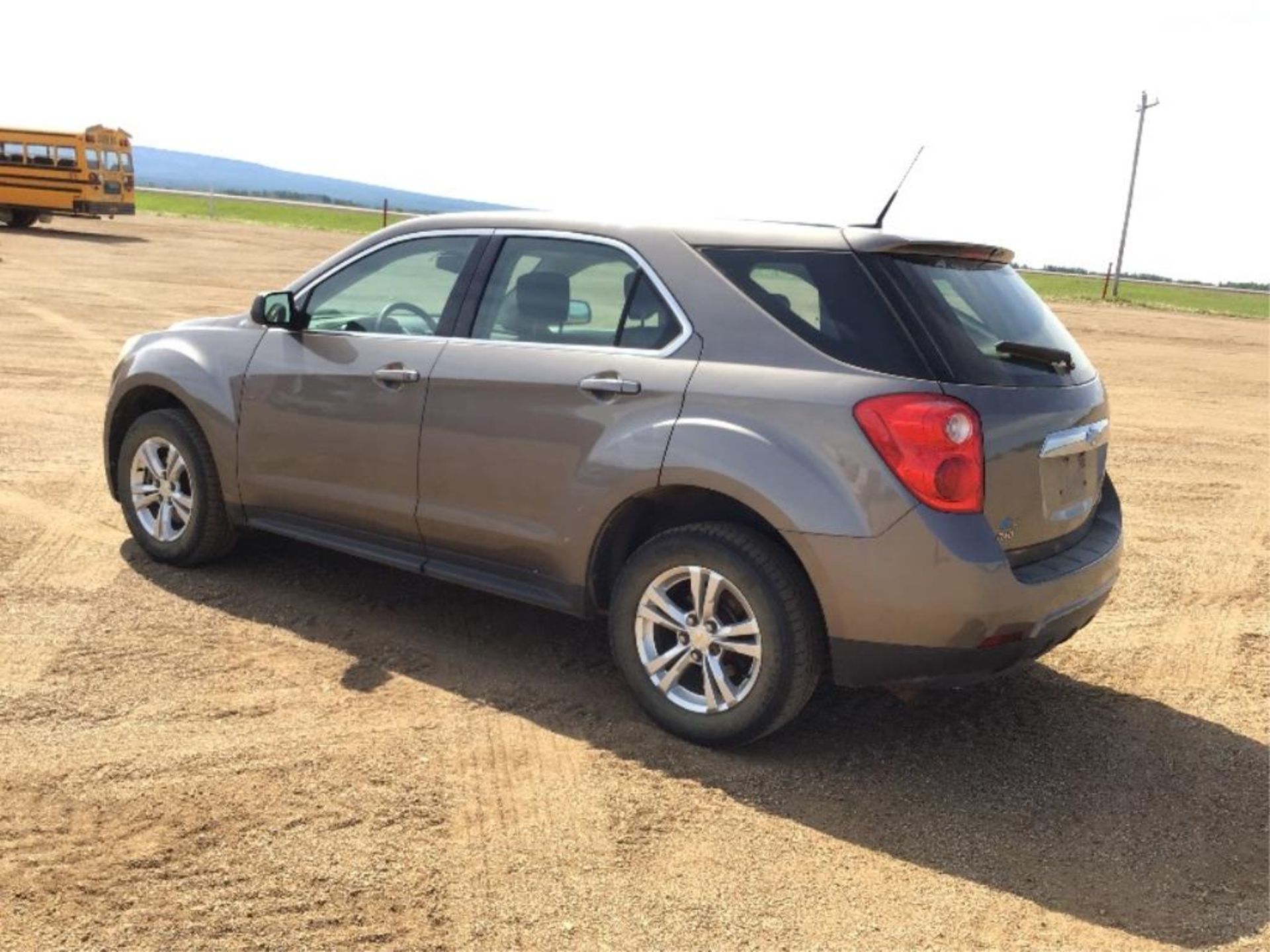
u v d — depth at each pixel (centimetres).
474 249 465
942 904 320
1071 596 388
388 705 422
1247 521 811
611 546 423
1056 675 497
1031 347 392
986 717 447
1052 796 387
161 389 557
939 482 354
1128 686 490
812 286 384
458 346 452
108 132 3447
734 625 388
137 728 391
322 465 488
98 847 319
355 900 303
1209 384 1669
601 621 522
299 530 509
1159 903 327
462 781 370
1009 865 342
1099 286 5853
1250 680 503
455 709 422
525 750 394
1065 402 395
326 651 468
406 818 345
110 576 539
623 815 355
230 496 526
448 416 445
